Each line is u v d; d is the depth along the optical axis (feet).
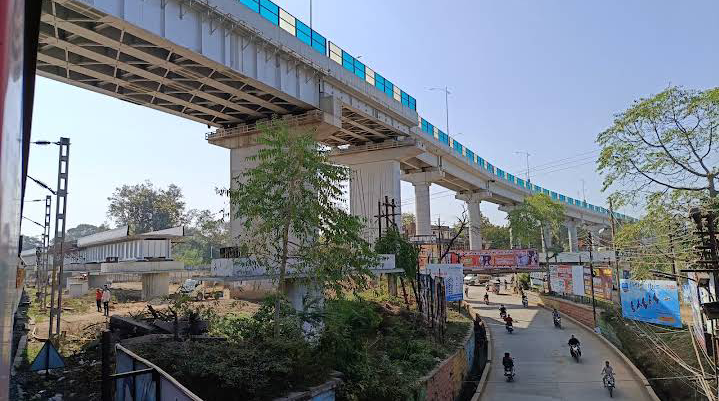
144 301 107.34
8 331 7.33
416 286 108.17
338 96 130.93
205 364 39.06
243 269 61.46
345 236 52.47
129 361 31.53
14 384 43.24
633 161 81.61
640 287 101.09
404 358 69.31
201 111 124.88
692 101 75.41
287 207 49.83
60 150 68.69
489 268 177.78
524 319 138.92
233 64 96.94
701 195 77.82
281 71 111.65
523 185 307.99
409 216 336.70
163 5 82.99
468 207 266.77
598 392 72.18
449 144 216.13
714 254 53.36
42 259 147.95
